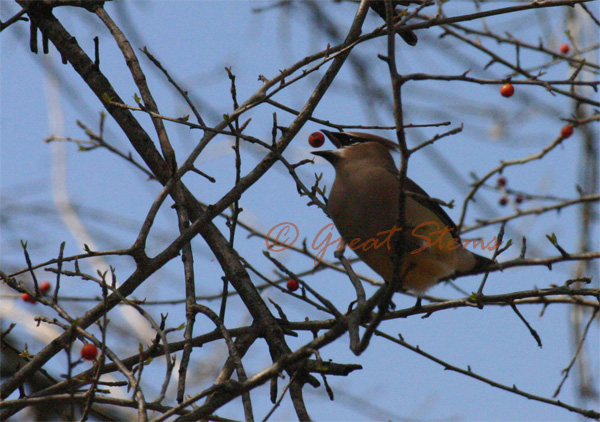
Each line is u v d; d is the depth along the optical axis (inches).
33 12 446.6
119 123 426.9
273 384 380.2
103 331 327.9
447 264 414.3
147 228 373.1
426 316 410.0
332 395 364.2
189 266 408.2
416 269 417.7
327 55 394.3
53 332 534.3
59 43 442.0
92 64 437.7
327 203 422.6
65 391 371.2
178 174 381.1
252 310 409.7
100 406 519.5
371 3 417.1
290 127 408.8
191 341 375.6
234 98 381.7
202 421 351.3
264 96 397.1
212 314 386.9
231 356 369.1
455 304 404.5
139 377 327.0
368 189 406.9
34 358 373.7
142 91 420.8
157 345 376.8
